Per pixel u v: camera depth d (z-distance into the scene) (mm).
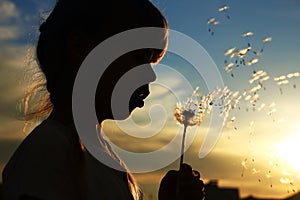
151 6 1505
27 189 1180
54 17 1454
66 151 1252
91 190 1307
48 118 1397
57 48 1428
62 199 1204
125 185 1441
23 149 1241
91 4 1435
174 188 1688
